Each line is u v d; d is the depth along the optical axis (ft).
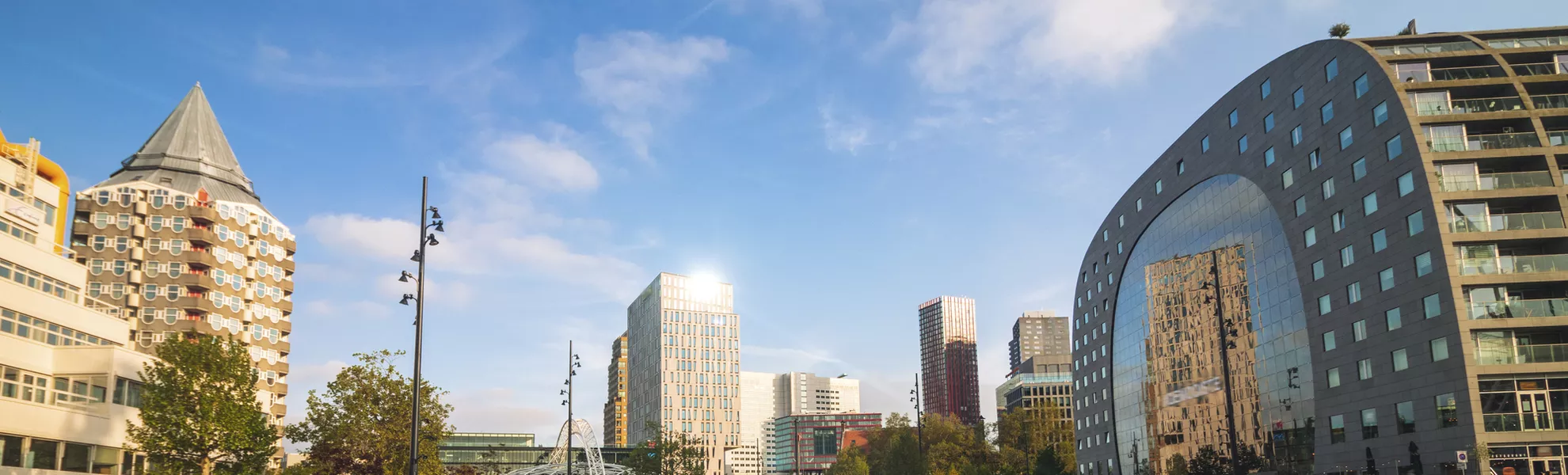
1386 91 222.28
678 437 423.23
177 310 342.85
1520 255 204.64
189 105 403.75
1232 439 181.68
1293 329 261.85
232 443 163.43
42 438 167.94
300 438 200.85
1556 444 189.37
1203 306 316.19
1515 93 218.59
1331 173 243.81
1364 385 228.02
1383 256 222.07
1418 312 209.46
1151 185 359.66
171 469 159.94
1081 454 450.71
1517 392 192.95
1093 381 430.61
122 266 341.82
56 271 190.08
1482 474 183.62
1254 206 283.18
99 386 184.03
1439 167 210.18
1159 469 349.20
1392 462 216.33
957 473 437.17
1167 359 343.87
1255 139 282.77
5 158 192.54
